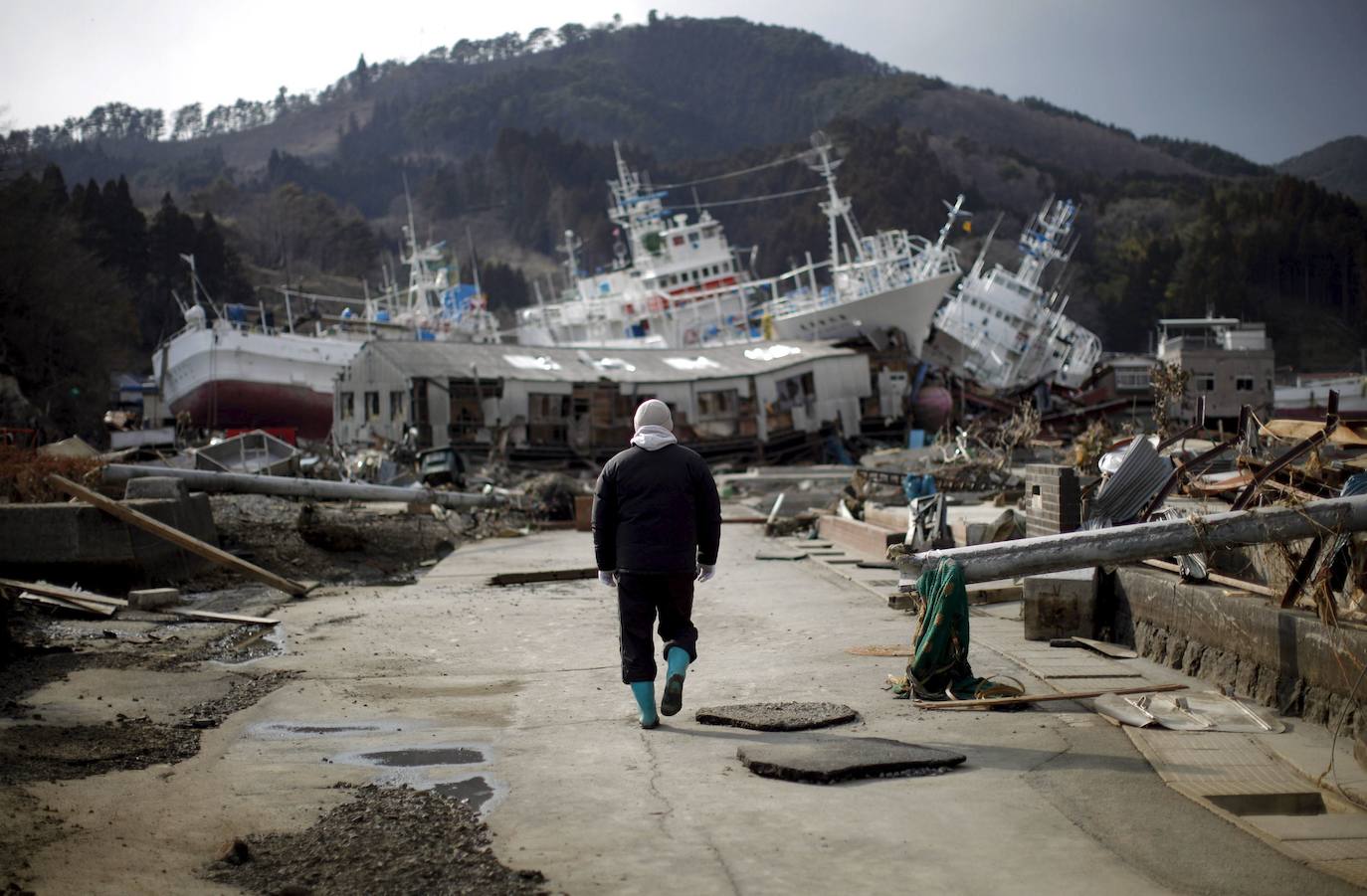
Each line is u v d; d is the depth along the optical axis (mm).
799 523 20062
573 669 8227
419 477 31547
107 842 4258
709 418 48594
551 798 4895
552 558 16594
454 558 16766
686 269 71875
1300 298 165875
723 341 71125
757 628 9867
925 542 12328
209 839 4355
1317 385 63875
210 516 14766
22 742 5703
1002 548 6977
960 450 24203
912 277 68438
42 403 54094
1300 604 6336
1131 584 7961
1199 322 67375
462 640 9562
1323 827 4414
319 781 5219
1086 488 9922
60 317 57031
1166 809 4570
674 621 6391
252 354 66438
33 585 10656
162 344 73125
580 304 75750
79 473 14992
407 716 6648
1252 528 6512
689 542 6281
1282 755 5219
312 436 67875
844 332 67125
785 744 5613
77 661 8164
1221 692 6504
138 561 11945
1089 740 5621
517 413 44125
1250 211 181375
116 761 5508
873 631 9320
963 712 6289
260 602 11953
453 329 78438
